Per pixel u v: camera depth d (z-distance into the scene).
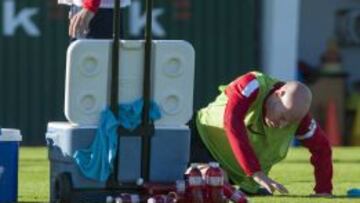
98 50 18.73
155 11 50.06
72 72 18.77
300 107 19.23
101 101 18.91
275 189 18.89
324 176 21.27
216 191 18.28
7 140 20.22
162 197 18.36
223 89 21.05
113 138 18.83
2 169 20.22
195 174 18.33
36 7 49.47
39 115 49.69
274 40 50.19
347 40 57.59
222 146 20.78
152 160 19.19
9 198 20.36
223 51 50.66
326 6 58.28
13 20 49.38
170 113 19.19
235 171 20.89
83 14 20.91
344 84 54.06
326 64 54.44
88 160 18.95
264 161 20.47
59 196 19.27
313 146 21.08
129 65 18.94
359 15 58.19
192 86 19.20
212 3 50.53
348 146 52.12
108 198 18.81
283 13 50.16
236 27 50.66
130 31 48.72
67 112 18.89
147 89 18.98
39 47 49.59
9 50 49.47
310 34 58.09
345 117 53.72
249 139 19.89
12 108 49.59
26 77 49.62
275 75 50.38
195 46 50.44
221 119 20.53
